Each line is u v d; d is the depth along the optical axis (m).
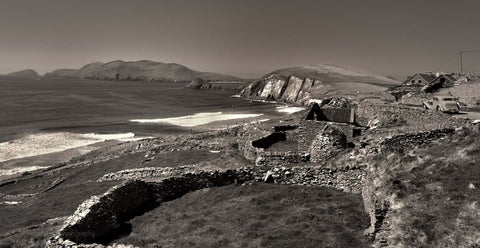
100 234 19.14
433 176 17.70
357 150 25.94
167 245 17.73
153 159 47.78
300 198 21.81
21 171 63.06
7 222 28.70
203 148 48.84
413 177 18.05
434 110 39.50
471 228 13.82
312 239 16.59
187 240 18.11
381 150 23.41
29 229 23.33
